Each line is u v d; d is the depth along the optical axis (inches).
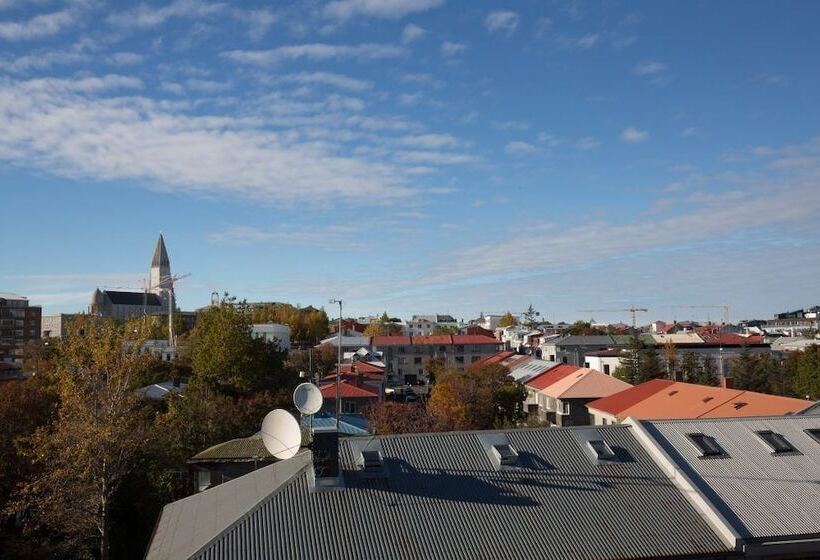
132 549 1608.0
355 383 3225.9
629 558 892.6
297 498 954.1
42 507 1428.4
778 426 1254.9
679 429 1219.2
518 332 7682.1
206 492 1133.1
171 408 1902.1
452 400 2655.0
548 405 2839.6
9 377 3784.5
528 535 917.8
